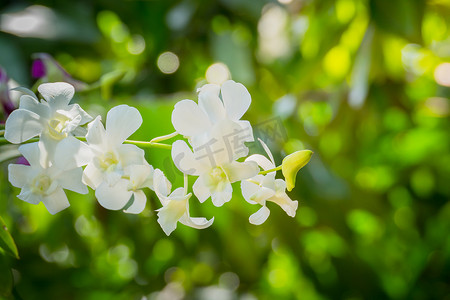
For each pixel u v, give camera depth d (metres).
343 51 1.24
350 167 1.29
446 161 1.35
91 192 0.83
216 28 1.22
